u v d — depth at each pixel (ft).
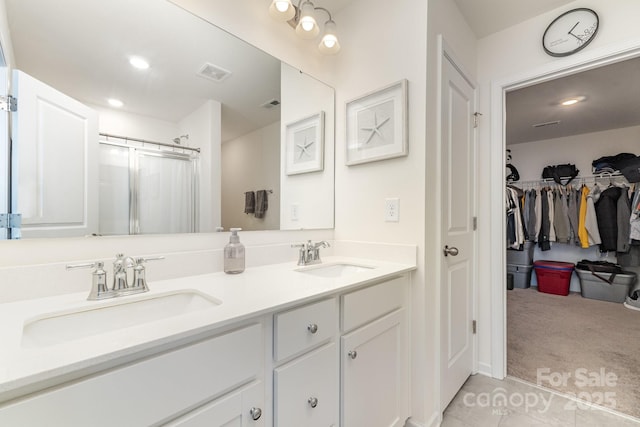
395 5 4.72
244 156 4.33
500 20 5.77
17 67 2.56
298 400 2.63
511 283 13.33
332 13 5.64
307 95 5.22
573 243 12.82
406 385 4.24
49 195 2.70
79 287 2.78
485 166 6.29
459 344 5.44
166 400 1.80
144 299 2.74
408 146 4.51
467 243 5.82
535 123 11.42
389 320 3.87
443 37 4.74
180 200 3.65
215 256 3.84
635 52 4.67
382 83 4.87
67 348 1.59
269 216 4.65
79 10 2.92
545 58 5.55
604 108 9.82
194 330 1.89
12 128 2.53
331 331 2.99
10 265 2.49
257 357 2.34
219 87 4.06
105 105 3.08
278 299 2.57
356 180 5.25
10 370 1.37
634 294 10.55
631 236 10.61
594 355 6.82
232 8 4.17
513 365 6.43
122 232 3.16
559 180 13.03
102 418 1.56
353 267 4.68
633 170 10.92
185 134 3.72
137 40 3.31
